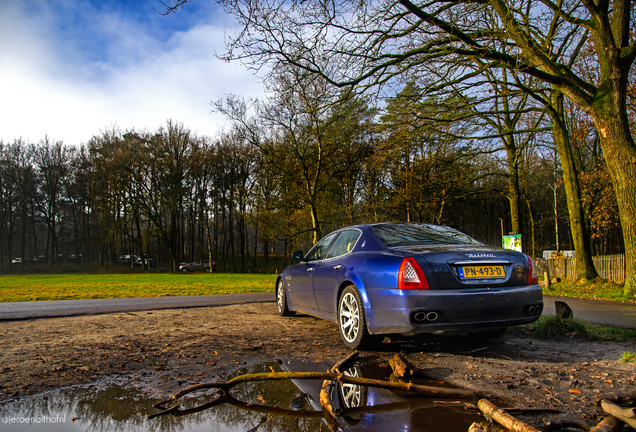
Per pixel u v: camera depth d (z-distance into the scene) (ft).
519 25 31.07
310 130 73.87
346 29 31.50
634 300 30.60
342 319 13.38
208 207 150.82
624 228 32.50
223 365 10.78
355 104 40.83
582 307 26.21
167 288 46.75
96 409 7.59
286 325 17.37
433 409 7.48
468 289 11.19
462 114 45.73
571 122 75.97
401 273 11.22
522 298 11.59
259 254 210.59
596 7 31.94
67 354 11.93
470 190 62.80
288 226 98.22
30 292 40.22
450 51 32.35
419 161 60.39
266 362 11.11
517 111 46.75
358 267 12.96
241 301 28.25
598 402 7.63
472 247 12.48
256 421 6.96
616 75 31.94
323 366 10.69
